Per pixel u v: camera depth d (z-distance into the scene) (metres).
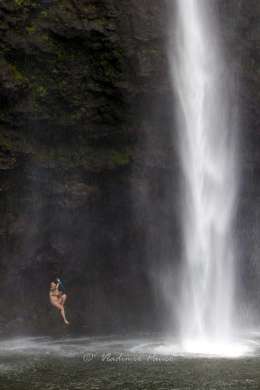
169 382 20.91
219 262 37.97
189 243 37.41
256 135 37.94
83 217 35.31
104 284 37.31
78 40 33.59
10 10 32.56
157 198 36.41
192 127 36.25
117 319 37.41
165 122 35.66
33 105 33.25
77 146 34.88
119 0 34.03
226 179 37.62
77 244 35.81
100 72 33.97
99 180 35.16
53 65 33.53
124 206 35.81
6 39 32.50
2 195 33.38
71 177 34.53
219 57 36.53
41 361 24.69
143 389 20.09
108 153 35.06
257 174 38.66
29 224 34.28
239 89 37.16
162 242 37.41
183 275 37.53
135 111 34.78
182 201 36.88
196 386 20.38
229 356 25.28
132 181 35.31
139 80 34.19
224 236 38.03
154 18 34.75
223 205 37.78
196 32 35.97
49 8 33.41
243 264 39.09
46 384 20.81
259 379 21.20
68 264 35.94
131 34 34.03
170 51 35.09
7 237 33.81
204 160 36.94
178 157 36.12
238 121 37.38
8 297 34.97
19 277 35.06
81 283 36.81
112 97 34.28
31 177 33.69
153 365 23.47
